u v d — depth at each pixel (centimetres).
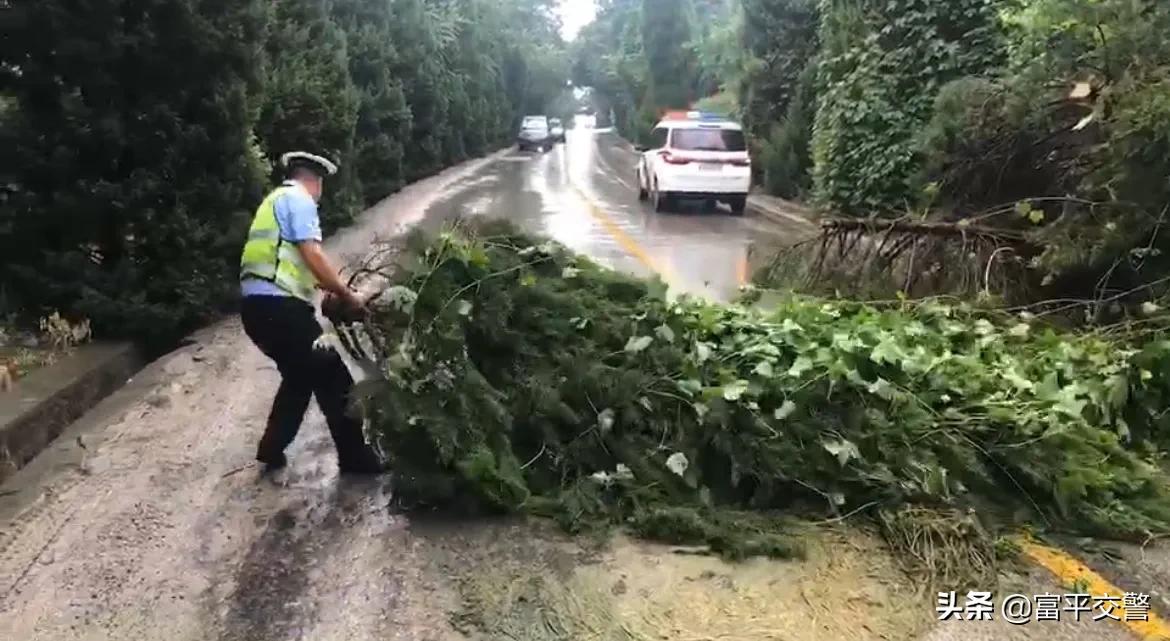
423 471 479
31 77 785
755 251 1208
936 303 720
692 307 597
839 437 488
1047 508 480
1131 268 725
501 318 497
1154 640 382
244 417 639
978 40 1338
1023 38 1249
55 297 802
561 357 508
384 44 2220
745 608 402
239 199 906
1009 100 847
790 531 465
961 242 812
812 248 928
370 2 2309
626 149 5494
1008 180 871
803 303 685
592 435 496
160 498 509
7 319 777
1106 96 743
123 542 459
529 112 7350
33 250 809
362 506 501
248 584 422
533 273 536
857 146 1414
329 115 1472
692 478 488
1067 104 816
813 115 2244
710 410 489
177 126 835
